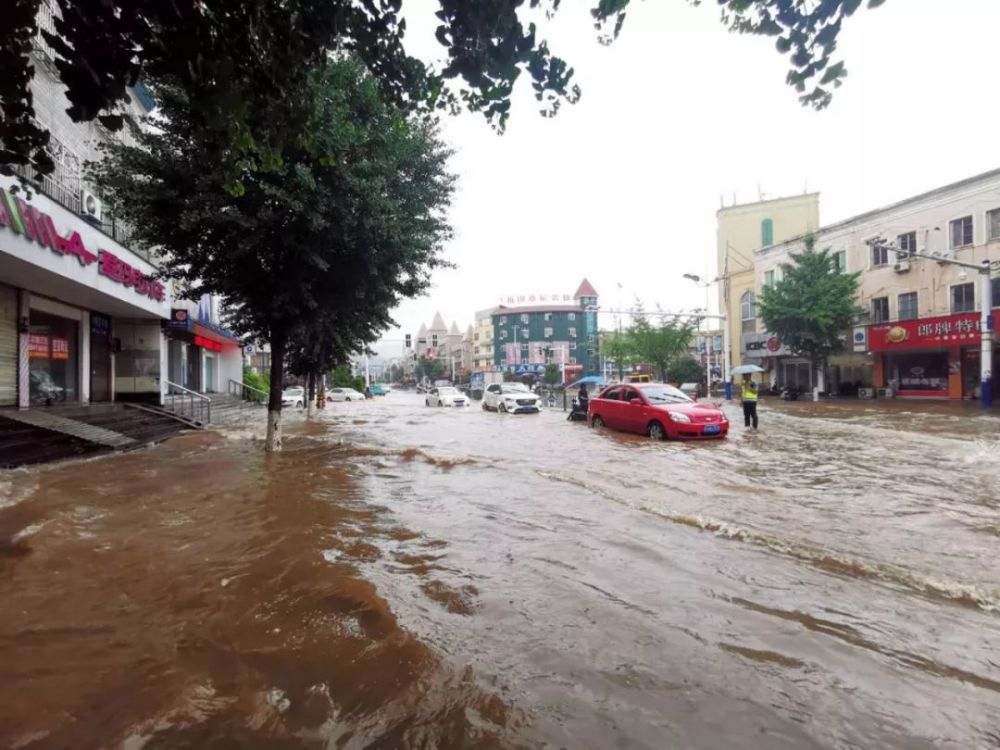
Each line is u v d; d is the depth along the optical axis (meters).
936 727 2.35
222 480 8.22
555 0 2.99
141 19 2.80
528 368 81.75
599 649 3.00
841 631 3.21
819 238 32.16
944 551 4.56
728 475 8.07
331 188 9.35
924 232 26.36
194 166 9.38
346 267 10.84
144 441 13.58
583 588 3.84
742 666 2.82
